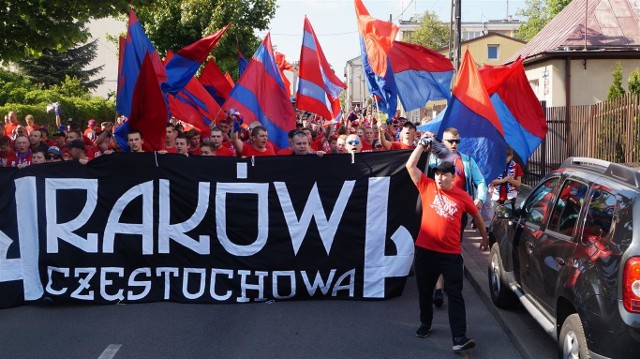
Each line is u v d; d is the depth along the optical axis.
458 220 5.99
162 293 7.57
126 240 7.57
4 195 7.51
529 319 6.83
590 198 5.19
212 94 14.23
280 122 10.60
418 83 11.87
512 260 6.77
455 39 18.59
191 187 7.59
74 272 7.54
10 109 24.45
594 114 13.98
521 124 10.04
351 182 7.63
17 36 12.88
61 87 38.69
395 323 6.77
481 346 6.20
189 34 27.94
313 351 5.93
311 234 7.61
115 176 7.62
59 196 7.59
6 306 7.39
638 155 11.53
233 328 6.58
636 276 4.30
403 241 7.61
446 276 5.97
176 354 5.83
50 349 5.96
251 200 7.59
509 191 11.23
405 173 7.62
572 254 5.11
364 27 10.49
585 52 18.91
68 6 12.70
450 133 7.49
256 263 7.57
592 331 4.55
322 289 7.60
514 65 9.97
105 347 6.01
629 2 20.47
